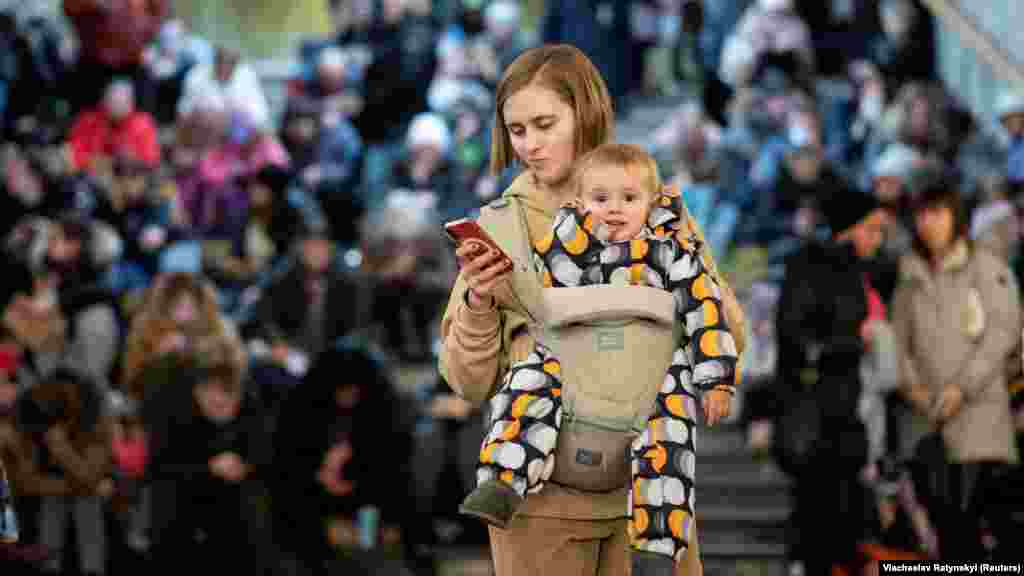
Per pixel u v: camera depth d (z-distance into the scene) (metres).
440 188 37.19
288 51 52.78
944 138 36.00
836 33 41.66
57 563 24.23
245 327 28.77
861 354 20.69
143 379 23.67
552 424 9.29
